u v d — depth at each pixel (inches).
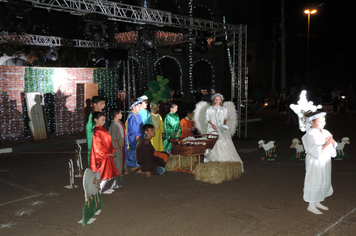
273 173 281.6
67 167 321.1
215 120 315.3
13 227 179.2
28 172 302.2
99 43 637.9
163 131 326.3
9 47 670.5
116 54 641.6
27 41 577.3
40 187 254.2
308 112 195.5
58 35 791.7
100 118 226.7
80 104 589.3
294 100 667.4
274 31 1139.3
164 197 223.6
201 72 1012.5
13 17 335.9
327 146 189.6
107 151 228.1
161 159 289.1
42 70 544.1
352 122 617.6
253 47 1289.4
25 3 320.5
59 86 564.4
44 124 498.6
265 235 163.8
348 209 194.7
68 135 537.6
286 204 205.6
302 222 177.9
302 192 228.8
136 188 245.0
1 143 446.3
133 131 290.5
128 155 296.2
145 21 412.5
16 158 367.6
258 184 249.8
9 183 266.2
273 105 1025.5
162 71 923.4
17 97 516.4
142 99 294.0
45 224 182.5
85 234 168.9
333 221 178.4
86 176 181.0
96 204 197.8
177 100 772.0
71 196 231.1
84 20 370.0
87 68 602.5
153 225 178.2
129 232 170.4
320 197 189.8
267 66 1304.1
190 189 240.4
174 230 171.5
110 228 175.6
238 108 471.5
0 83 496.7
